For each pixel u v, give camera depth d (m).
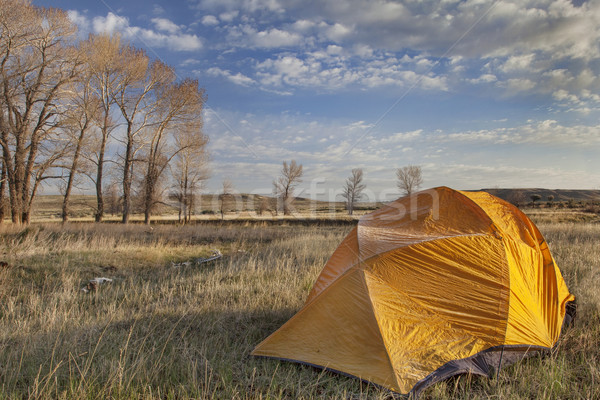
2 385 3.66
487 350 4.11
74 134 24.48
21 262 9.16
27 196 22.61
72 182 25.66
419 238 4.62
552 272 4.89
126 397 3.48
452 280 4.35
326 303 4.44
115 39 27.78
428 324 4.12
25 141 22.22
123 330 5.09
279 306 6.06
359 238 4.82
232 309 5.96
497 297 4.25
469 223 4.80
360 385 3.76
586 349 4.47
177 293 7.27
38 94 23.00
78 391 3.52
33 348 4.41
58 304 6.42
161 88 30.31
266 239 16.83
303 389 3.66
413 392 3.61
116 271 9.29
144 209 31.78
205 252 12.40
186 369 4.01
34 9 22.20
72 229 17.73
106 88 28.78
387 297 4.22
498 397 3.49
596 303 5.68
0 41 21.25
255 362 4.31
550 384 3.72
